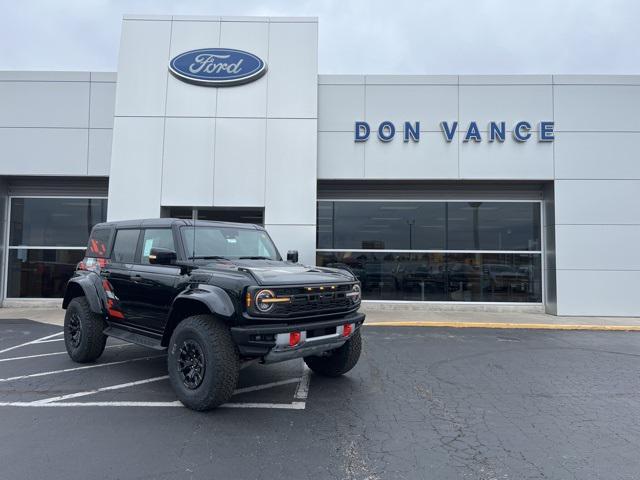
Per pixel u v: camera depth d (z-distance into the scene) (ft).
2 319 35.73
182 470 10.95
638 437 13.28
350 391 17.52
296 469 11.09
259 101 39.24
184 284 16.19
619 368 21.68
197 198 38.50
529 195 43.45
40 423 13.92
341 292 16.42
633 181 40.81
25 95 41.37
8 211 43.80
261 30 39.78
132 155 38.58
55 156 41.19
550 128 41.09
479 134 41.27
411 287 43.57
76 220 44.09
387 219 44.09
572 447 12.53
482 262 43.47
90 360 21.08
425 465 11.37
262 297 14.12
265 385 18.25
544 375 20.29
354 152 41.63
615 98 41.24
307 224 38.50
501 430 13.75
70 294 22.57
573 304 40.24
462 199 43.83
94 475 10.64
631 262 40.37
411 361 22.77
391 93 41.81
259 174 38.75
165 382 18.31
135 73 39.19
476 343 27.89
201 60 39.11
